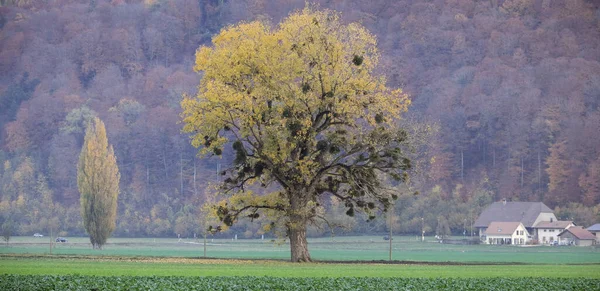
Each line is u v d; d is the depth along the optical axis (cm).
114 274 18612
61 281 16375
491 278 18888
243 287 15975
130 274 18675
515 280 18400
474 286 16988
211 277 17825
